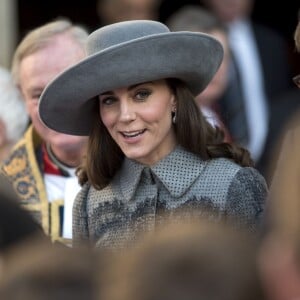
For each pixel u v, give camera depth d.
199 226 7.66
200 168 14.70
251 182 14.59
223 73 25.02
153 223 14.59
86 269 7.78
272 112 27.25
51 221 17.98
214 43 14.73
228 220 14.23
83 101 14.93
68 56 17.80
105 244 14.86
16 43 35.19
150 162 14.82
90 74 14.55
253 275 7.45
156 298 7.41
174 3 38.00
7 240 9.45
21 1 38.72
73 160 18.20
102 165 15.16
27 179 18.36
